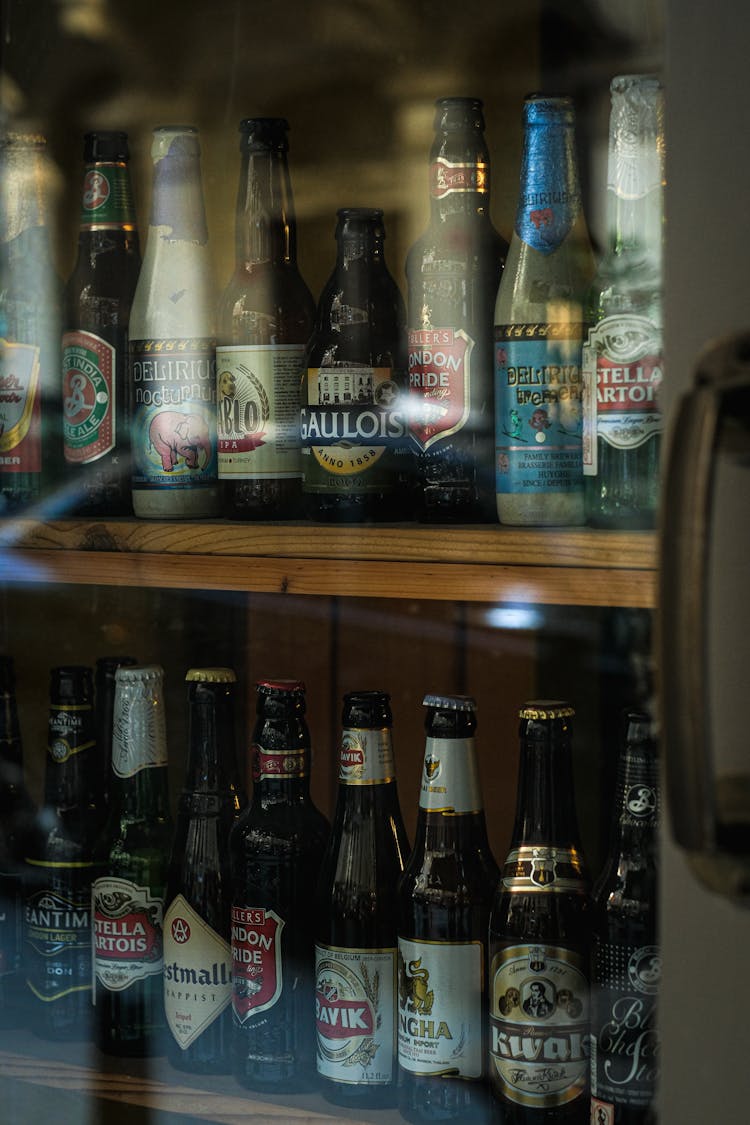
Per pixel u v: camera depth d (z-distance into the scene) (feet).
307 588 3.01
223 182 3.49
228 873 3.35
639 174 2.63
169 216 3.40
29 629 3.70
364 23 3.41
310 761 3.35
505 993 2.92
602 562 2.64
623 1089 2.78
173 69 3.61
